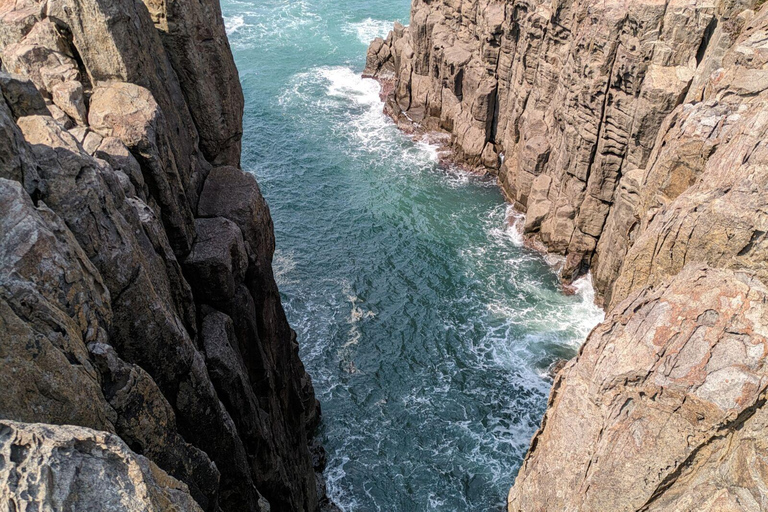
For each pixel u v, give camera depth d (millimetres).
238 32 116438
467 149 78062
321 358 53688
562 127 60875
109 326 14766
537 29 64438
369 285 61250
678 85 48406
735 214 24938
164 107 25078
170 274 20844
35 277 12352
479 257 64562
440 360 53594
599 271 57438
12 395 11141
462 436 47531
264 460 27062
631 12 49531
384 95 95188
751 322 16578
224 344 23656
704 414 16328
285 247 65875
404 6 129125
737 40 39125
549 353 53906
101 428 13172
